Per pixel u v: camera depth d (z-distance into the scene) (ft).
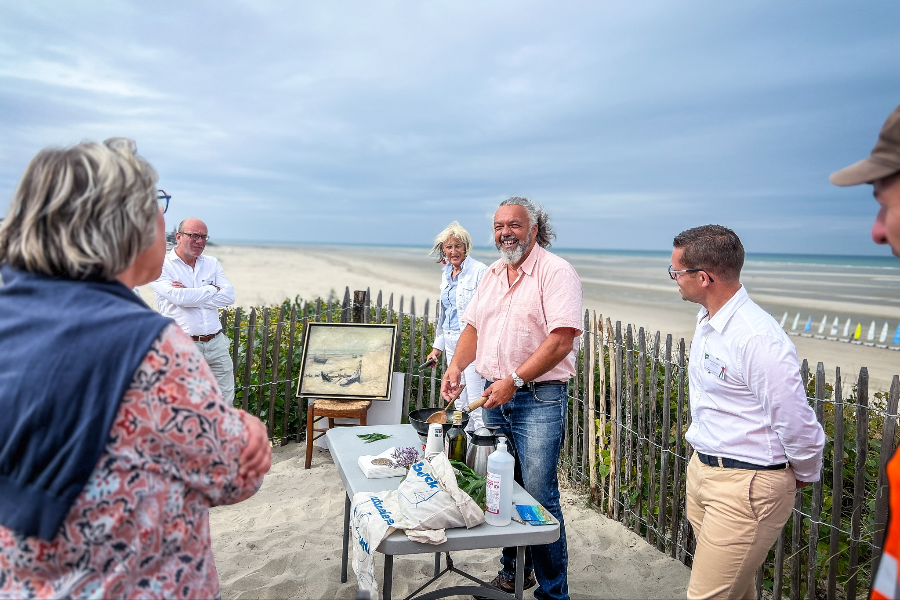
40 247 3.85
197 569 4.11
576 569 12.56
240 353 20.83
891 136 3.97
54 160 3.94
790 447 7.51
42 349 3.63
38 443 3.52
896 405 9.68
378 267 169.58
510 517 7.87
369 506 7.86
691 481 8.75
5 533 3.62
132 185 4.04
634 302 78.95
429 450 9.20
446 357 19.02
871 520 10.74
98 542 3.62
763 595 12.00
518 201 10.44
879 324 59.11
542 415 10.42
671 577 12.26
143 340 3.73
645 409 14.49
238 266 148.97
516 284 10.75
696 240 8.12
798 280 130.82
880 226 4.25
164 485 3.84
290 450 19.76
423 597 9.30
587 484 16.58
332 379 18.94
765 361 7.46
